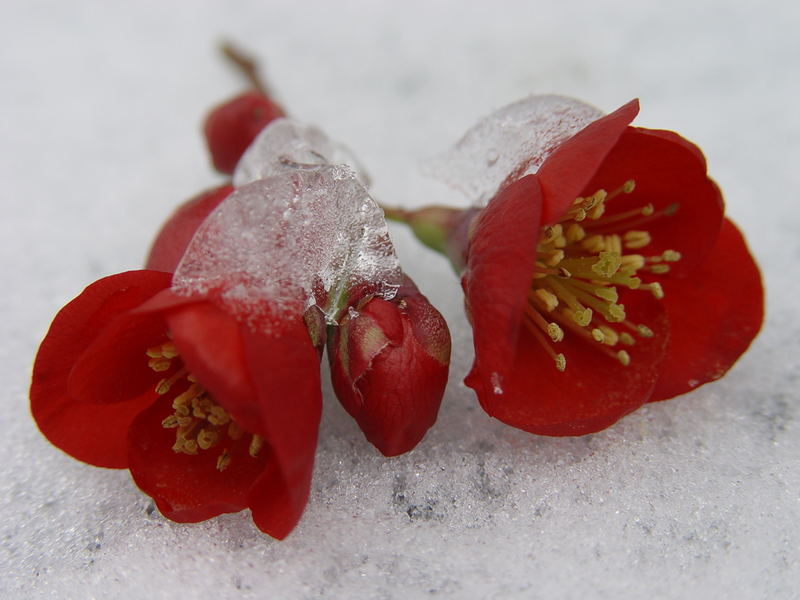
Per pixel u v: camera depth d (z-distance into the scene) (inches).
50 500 5.4
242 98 6.5
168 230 5.4
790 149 7.7
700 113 8.0
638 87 8.3
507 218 4.9
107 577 5.1
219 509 4.9
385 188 7.5
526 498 5.3
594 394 5.2
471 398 5.7
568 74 8.4
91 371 4.9
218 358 4.4
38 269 6.9
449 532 5.2
